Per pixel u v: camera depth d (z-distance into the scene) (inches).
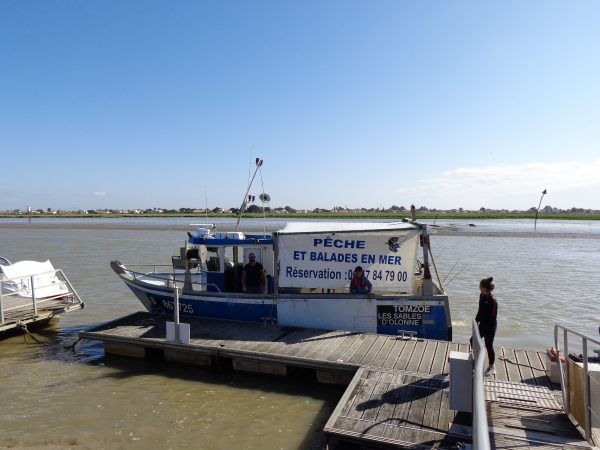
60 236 2469.2
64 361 469.1
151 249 1685.5
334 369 377.4
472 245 1876.2
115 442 311.1
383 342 426.9
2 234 2655.0
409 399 312.5
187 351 432.1
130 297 805.2
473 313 711.1
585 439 243.4
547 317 684.7
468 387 270.7
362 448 284.2
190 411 356.5
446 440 263.7
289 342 430.3
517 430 255.8
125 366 449.4
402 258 464.4
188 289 524.1
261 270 500.1
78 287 898.7
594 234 2498.8
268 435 321.4
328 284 477.1
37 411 357.4
